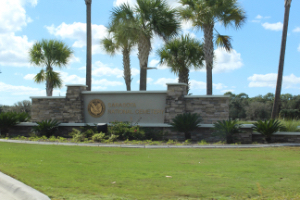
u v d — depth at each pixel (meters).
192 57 20.62
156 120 15.94
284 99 48.66
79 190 5.34
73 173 6.68
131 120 16.23
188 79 21.48
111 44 22.31
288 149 11.28
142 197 4.95
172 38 18.45
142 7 17.30
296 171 6.95
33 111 17.42
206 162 8.20
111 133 14.84
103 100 16.69
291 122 15.37
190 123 14.16
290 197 4.93
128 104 16.33
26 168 7.18
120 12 17.45
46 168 7.20
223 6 17.06
